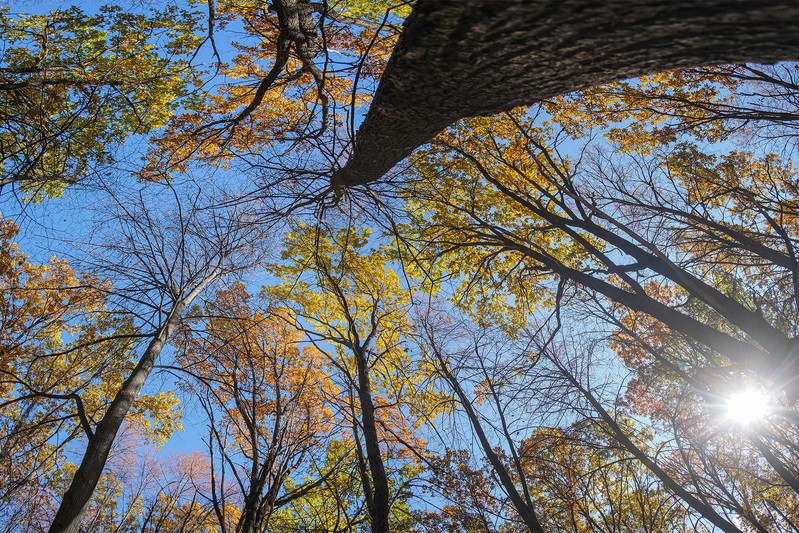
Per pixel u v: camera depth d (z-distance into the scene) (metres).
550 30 3.12
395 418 11.84
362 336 12.72
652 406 11.51
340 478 10.92
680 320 8.70
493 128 11.69
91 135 10.49
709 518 8.45
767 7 2.64
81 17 10.76
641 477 11.05
